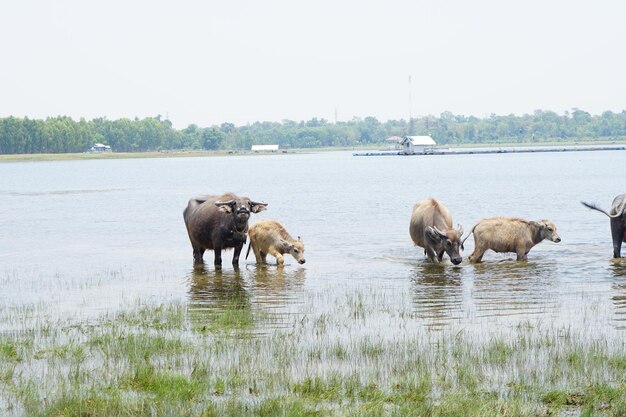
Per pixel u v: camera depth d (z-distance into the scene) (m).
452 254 23.81
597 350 13.62
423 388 12.06
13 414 11.26
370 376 12.74
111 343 14.89
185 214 26.06
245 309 18.08
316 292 20.16
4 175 114.69
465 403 11.32
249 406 11.33
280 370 13.06
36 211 49.28
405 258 25.98
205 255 27.73
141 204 54.34
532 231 24.52
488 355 13.57
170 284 21.86
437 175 90.31
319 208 47.03
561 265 23.70
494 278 21.70
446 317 16.94
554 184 68.31
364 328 16.05
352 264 24.88
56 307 18.83
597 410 11.05
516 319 16.62
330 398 11.75
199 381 12.49
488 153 189.00
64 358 13.98
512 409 11.03
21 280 22.89
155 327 16.44
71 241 33.03
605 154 170.62
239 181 88.81
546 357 13.52
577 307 17.70
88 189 75.56
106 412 11.16
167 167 150.12
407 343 14.60
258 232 24.88
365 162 150.62
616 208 25.06
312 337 15.30
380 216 41.22
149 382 12.46
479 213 41.38
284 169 126.75
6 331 16.23
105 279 22.89
